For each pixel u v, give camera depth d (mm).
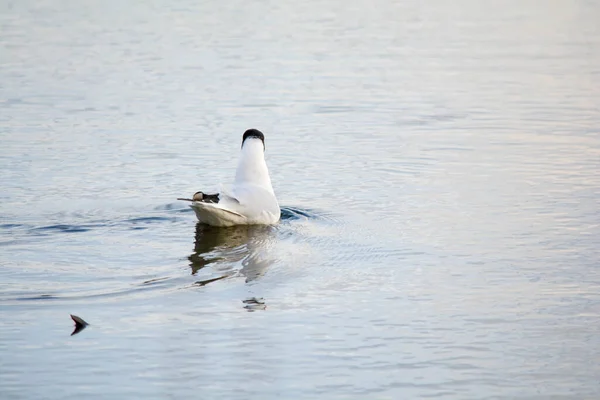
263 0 46438
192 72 30172
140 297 12320
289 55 33250
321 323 11477
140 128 23031
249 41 35844
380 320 11570
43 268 13422
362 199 17328
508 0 47875
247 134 16422
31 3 44344
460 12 44000
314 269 13508
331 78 29516
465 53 34156
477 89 28109
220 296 12375
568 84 28766
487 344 10867
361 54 33656
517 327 11336
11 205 16672
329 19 41344
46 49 33719
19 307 11906
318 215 16359
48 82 28438
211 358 10461
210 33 37469
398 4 46125
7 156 20219
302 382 9914
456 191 17766
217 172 19250
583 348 10742
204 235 15133
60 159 20047
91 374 10047
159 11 42750
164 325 11367
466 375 10094
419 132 22828
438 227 15523
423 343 10891
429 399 9578
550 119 24188
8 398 9500
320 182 18547
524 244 14539
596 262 13656
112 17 40969
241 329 11273
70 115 24344
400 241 14812
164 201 17156
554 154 20562
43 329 11203
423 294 12453
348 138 22219
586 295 12359
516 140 21969
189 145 21453
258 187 15953
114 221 15828
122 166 19578
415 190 17891
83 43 35000
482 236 14984
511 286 12727
